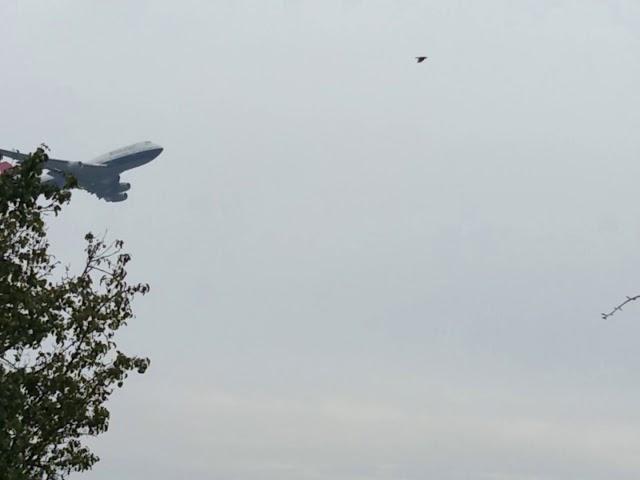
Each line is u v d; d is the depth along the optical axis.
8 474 30.94
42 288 34.25
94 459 34.69
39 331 32.84
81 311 34.28
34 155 33.12
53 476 34.12
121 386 35.00
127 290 35.50
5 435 31.47
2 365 33.00
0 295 32.66
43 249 34.38
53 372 33.88
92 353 34.25
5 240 33.38
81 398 34.09
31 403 33.72
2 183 32.69
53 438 34.03
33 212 33.66
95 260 35.75
